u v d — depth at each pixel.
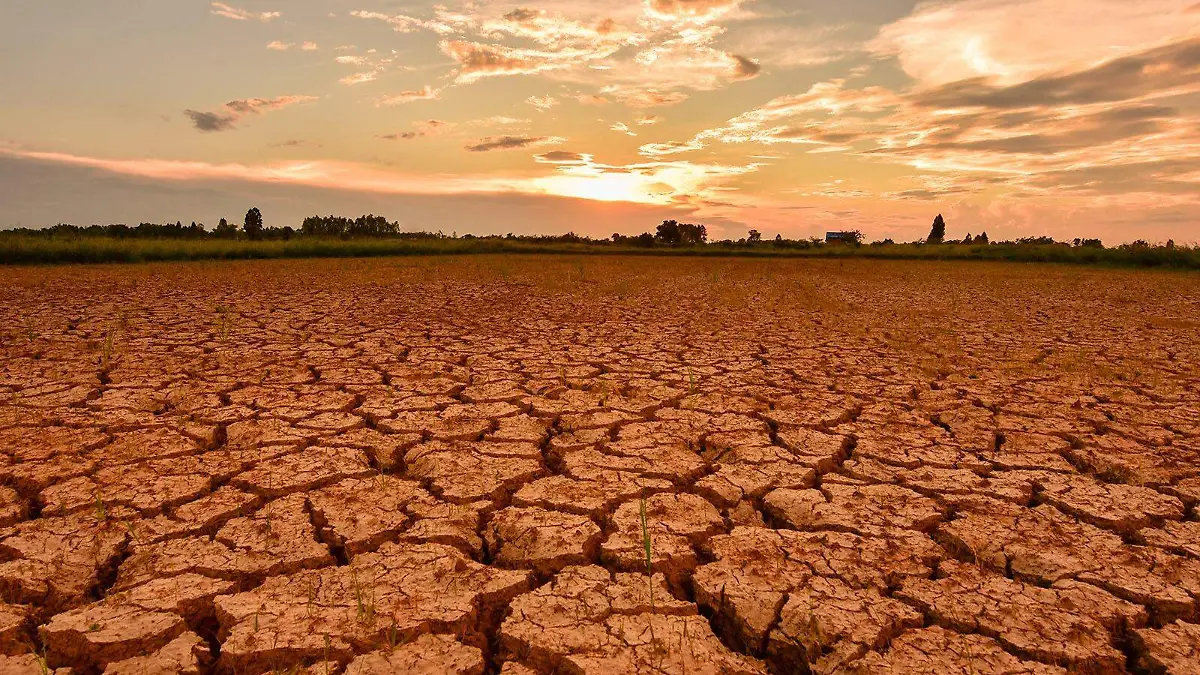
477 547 2.52
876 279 17.30
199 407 4.11
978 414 4.24
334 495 2.86
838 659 1.86
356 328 7.44
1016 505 2.85
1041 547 2.48
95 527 2.53
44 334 6.63
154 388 4.54
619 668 1.80
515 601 2.11
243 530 2.53
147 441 3.47
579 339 6.89
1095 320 9.27
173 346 6.11
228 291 11.71
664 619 2.03
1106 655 1.88
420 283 13.84
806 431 3.82
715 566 2.33
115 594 2.10
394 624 1.95
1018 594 2.16
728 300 11.24
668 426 3.90
